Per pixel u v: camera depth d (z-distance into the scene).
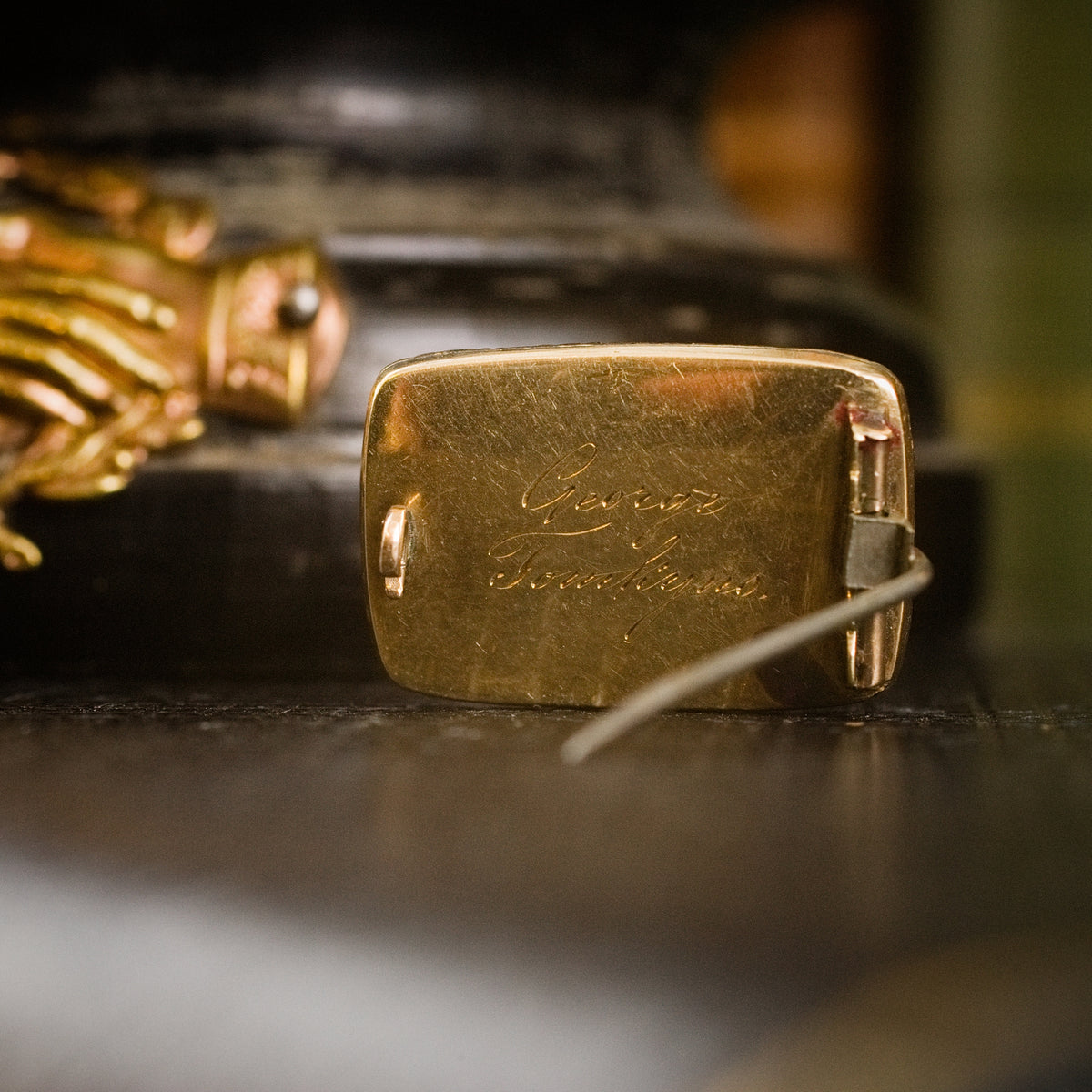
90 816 0.12
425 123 0.18
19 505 0.16
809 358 0.14
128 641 0.16
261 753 0.13
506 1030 0.10
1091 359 0.39
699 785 0.13
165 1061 0.11
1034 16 0.39
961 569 0.17
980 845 0.12
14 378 0.16
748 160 0.40
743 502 0.14
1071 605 0.39
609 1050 0.10
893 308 0.18
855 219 0.40
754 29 0.21
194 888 0.12
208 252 0.17
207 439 0.16
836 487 0.14
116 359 0.16
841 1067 0.09
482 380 0.14
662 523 0.14
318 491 0.16
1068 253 0.39
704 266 0.17
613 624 0.14
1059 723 0.14
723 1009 0.10
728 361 0.14
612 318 0.17
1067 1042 0.09
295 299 0.16
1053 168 0.39
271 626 0.16
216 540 0.16
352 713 0.14
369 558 0.14
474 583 0.14
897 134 0.40
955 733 0.14
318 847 0.12
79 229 0.16
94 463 0.16
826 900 0.11
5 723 0.14
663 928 0.11
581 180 0.18
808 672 0.14
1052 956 0.10
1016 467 0.39
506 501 0.14
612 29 0.18
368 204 0.17
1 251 0.16
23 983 0.11
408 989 0.11
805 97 0.40
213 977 0.11
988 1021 0.09
